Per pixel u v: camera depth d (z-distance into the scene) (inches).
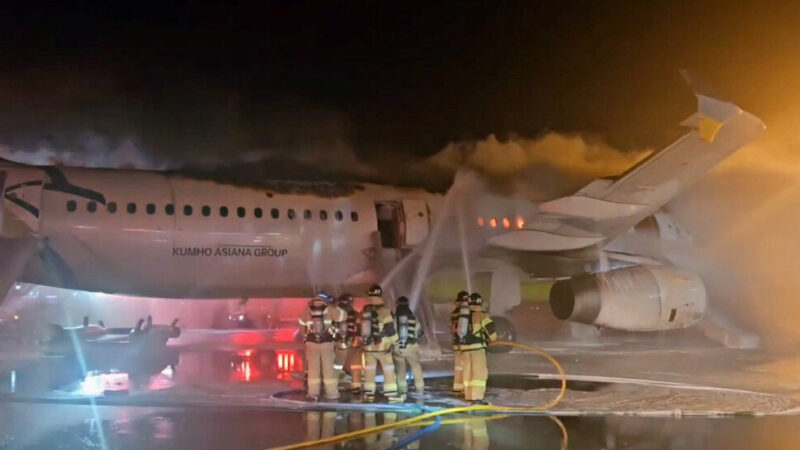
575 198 675.4
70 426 358.6
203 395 462.3
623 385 514.0
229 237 655.8
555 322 1096.8
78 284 658.8
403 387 468.4
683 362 672.4
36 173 626.5
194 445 322.0
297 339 925.2
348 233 695.7
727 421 382.9
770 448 320.2
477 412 409.4
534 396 461.4
